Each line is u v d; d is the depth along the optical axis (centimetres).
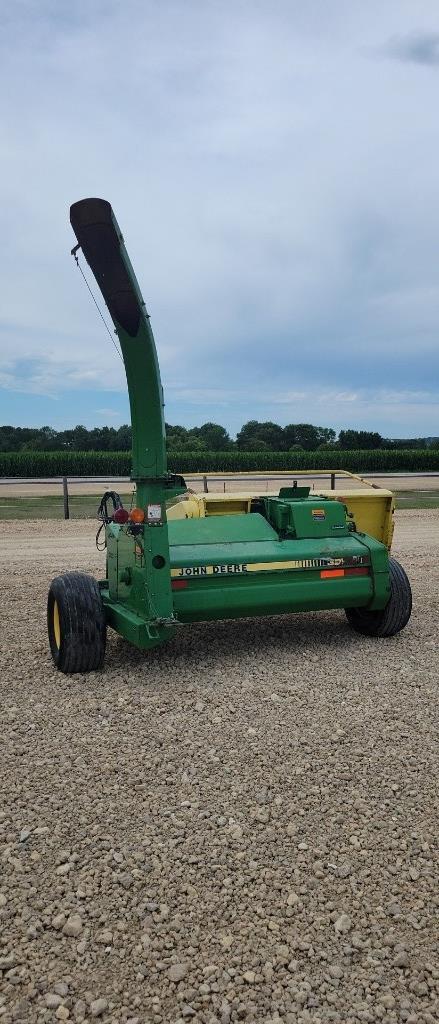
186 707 529
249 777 423
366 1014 260
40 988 271
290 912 309
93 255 482
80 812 384
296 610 628
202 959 284
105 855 347
